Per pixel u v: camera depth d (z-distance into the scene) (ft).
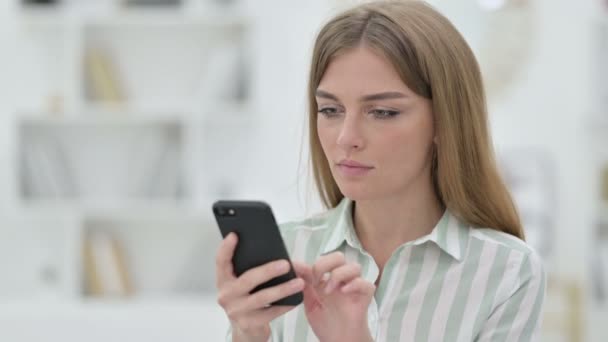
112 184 18.83
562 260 19.30
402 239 7.18
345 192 6.61
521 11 19.01
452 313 6.97
